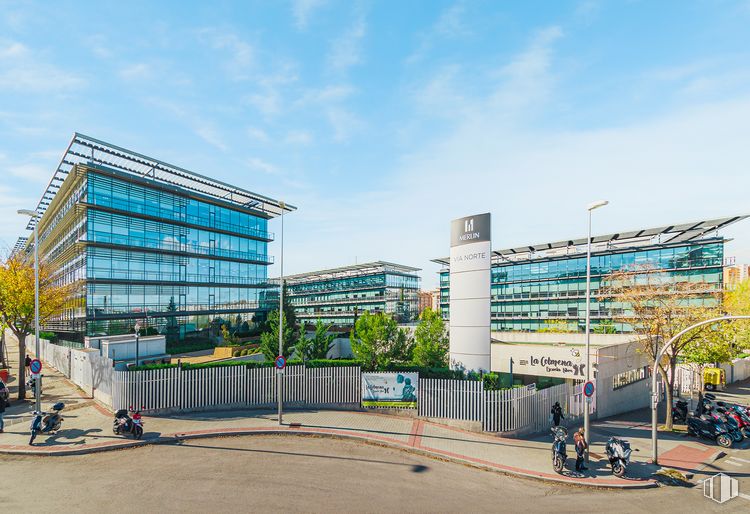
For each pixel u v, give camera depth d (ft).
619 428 70.95
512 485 43.60
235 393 65.87
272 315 95.14
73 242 118.42
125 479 39.58
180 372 62.69
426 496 38.96
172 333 127.65
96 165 107.55
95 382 70.03
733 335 87.81
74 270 119.55
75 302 114.42
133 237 116.67
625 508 39.17
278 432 55.57
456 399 62.49
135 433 50.75
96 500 34.96
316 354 87.51
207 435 53.31
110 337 94.07
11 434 51.78
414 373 65.51
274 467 43.88
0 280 73.15
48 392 75.05
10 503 34.04
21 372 70.03
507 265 210.59
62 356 95.09
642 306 76.95
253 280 161.27
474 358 73.56
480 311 73.72
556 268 193.26
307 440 53.57
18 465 42.83
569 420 70.95
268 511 34.04
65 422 56.75
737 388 113.91
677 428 71.77
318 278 303.27
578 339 107.04
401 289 271.28
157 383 61.26
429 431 58.80
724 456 56.80
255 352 107.14
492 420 60.18
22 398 69.21
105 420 57.77
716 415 65.00
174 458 45.57
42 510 32.91
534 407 64.39
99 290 108.78
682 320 71.31
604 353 81.97
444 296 239.09
